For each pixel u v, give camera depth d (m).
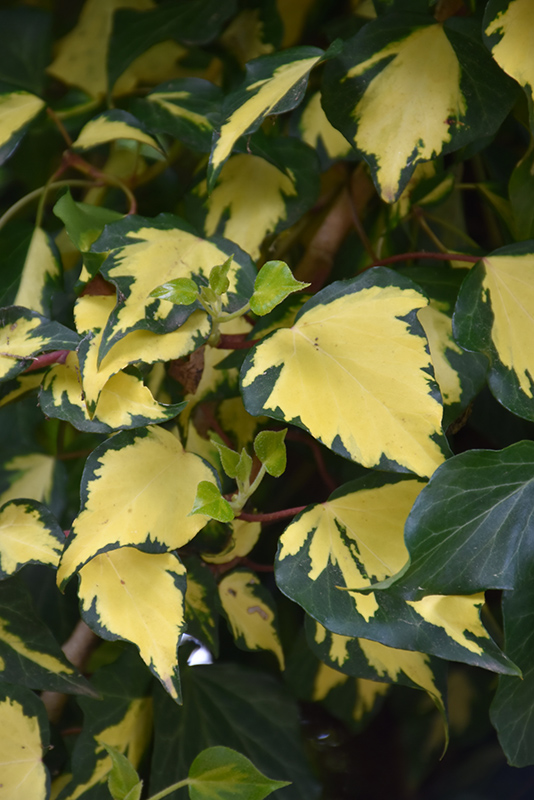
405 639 0.55
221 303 0.58
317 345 0.57
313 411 0.56
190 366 0.63
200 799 0.57
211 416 0.67
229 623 0.66
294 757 0.66
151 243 0.59
